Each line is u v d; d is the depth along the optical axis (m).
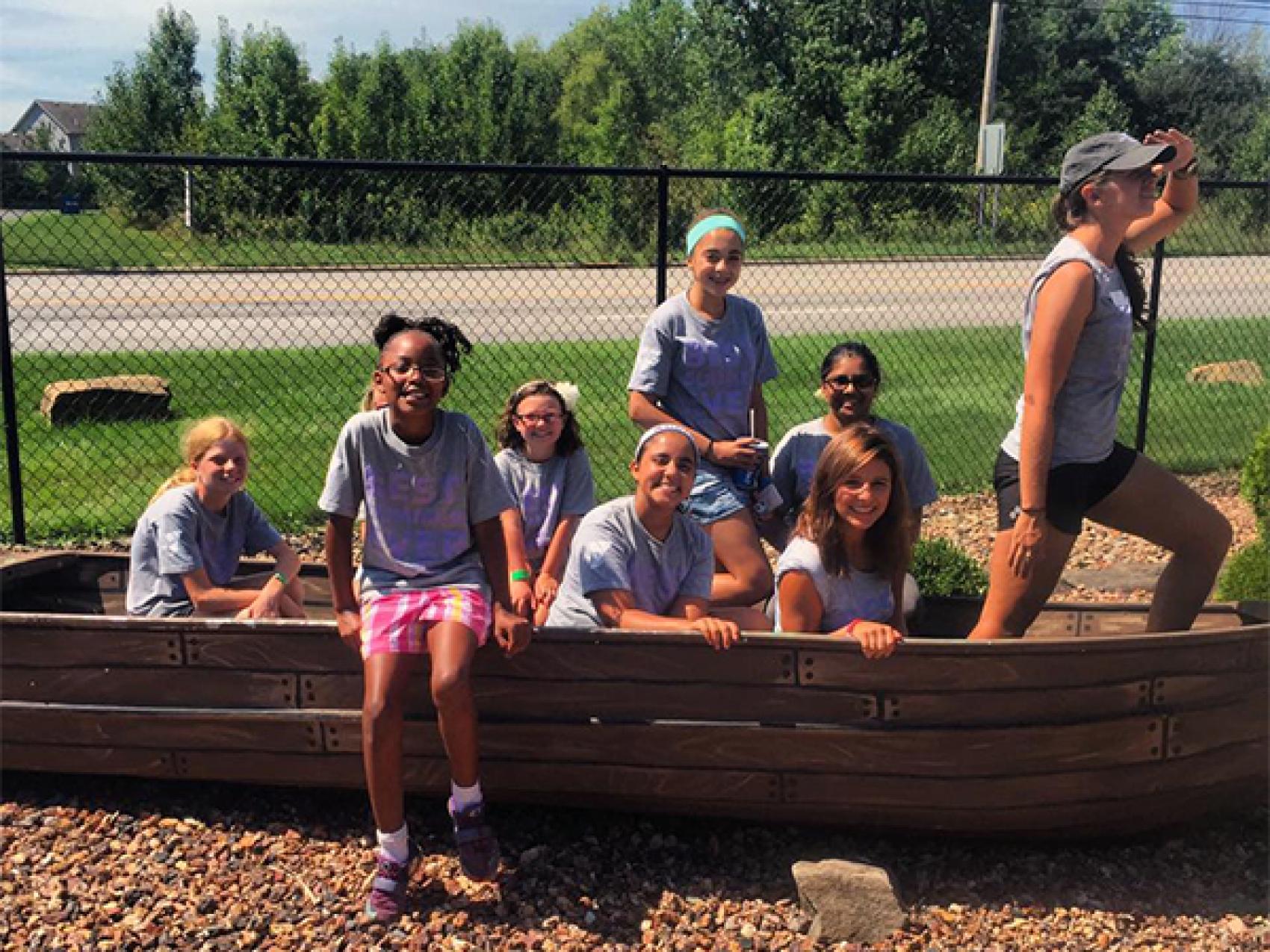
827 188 15.94
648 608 3.83
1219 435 9.65
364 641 3.41
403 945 3.15
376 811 3.28
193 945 3.13
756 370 4.80
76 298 16.81
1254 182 7.75
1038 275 3.62
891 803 3.47
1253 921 3.32
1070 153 3.65
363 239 12.76
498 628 3.45
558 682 3.53
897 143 32.16
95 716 3.73
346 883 3.43
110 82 30.75
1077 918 3.31
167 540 4.14
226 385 10.88
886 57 37.56
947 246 14.74
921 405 10.50
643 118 53.12
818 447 4.66
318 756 3.66
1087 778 3.46
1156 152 3.40
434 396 3.42
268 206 12.71
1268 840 3.77
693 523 3.94
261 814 3.80
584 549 3.79
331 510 3.50
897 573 3.80
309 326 14.55
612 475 8.08
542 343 13.13
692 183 15.50
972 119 39.44
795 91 34.72
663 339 4.55
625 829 3.75
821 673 3.41
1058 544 3.76
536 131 30.17
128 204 13.74
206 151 27.94
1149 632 4.05
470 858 3.37
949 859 3.61
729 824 3.77
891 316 15.80
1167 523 3.81
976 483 8.35
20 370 11.45
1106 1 42.53
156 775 3.78
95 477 7.95
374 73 28.22
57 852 3.57
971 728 3.39
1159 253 8.00
